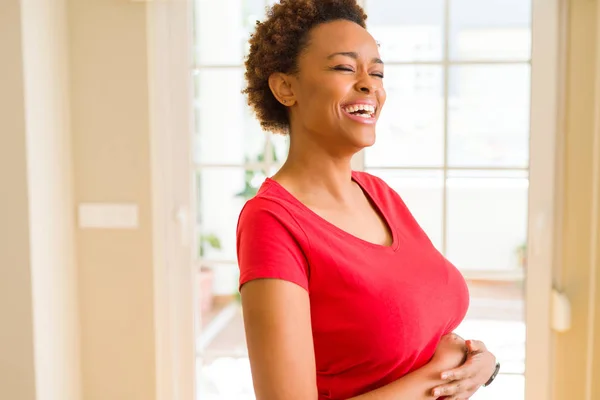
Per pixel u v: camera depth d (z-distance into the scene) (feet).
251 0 16.96
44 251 8.08
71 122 8.62
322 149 3.44
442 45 8.26
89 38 8.50
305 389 3.01
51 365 8.22
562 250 8.02
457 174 8.38
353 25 3.38
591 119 7.80
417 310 3.27
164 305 8.71
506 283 15.31
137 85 8.49
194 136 8.72
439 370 3.30
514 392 8.63
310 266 3.16
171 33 8.52
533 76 7.91
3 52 7.69
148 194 8.58
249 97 3.76
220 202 17.57
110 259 8.72
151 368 8.76
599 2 7.56
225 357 9.47
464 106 8.73
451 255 10.43
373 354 3.19
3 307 7.93
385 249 3.40
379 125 8.43
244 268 3.09
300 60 3.38
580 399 8.08
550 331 8.10
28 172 7.77
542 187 7.98
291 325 3.00
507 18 10.75
